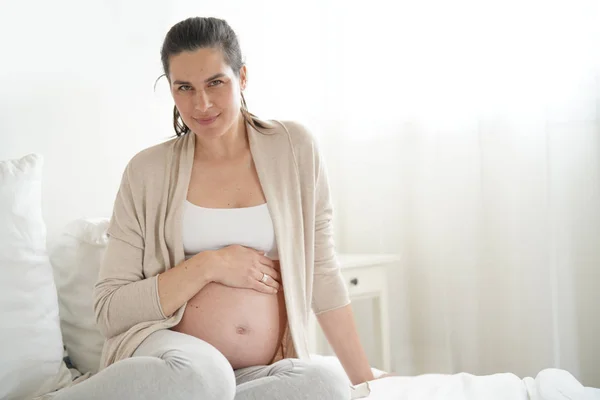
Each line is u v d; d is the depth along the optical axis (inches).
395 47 104.3
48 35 79.7
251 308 57.8
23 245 66.1
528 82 91.7
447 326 100.0
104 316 57.9
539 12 90.6
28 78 78.0
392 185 105.5
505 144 93.9
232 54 58.7
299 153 63.7
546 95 90.2
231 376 47.2
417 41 102.0
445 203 100.0
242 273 57.6
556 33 89.4
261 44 101.1
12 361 62.1
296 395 48.5
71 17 81.5
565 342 89.5
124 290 57.7
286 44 105.0
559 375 53.6
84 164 82.6
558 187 89.6
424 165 102.0
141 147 88.0
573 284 89.0
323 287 64.3
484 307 96.6
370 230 108.5
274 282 59.4
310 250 62.9
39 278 66.5
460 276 98.7
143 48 88.2
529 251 91.9
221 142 62.2
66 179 81.0
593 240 87.9
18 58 77.3
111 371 46.0
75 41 81.9
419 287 103.0
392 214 105.6
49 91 79.7
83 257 72.9
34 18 78.5
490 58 95.0
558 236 89.8
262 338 58.1
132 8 87.0
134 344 53.9
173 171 62.1
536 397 51.0
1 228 65.0
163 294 56.2
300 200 62.6
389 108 105.4
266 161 62.4
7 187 66.5
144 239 61.2
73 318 72.7
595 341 88.1
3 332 62.4
